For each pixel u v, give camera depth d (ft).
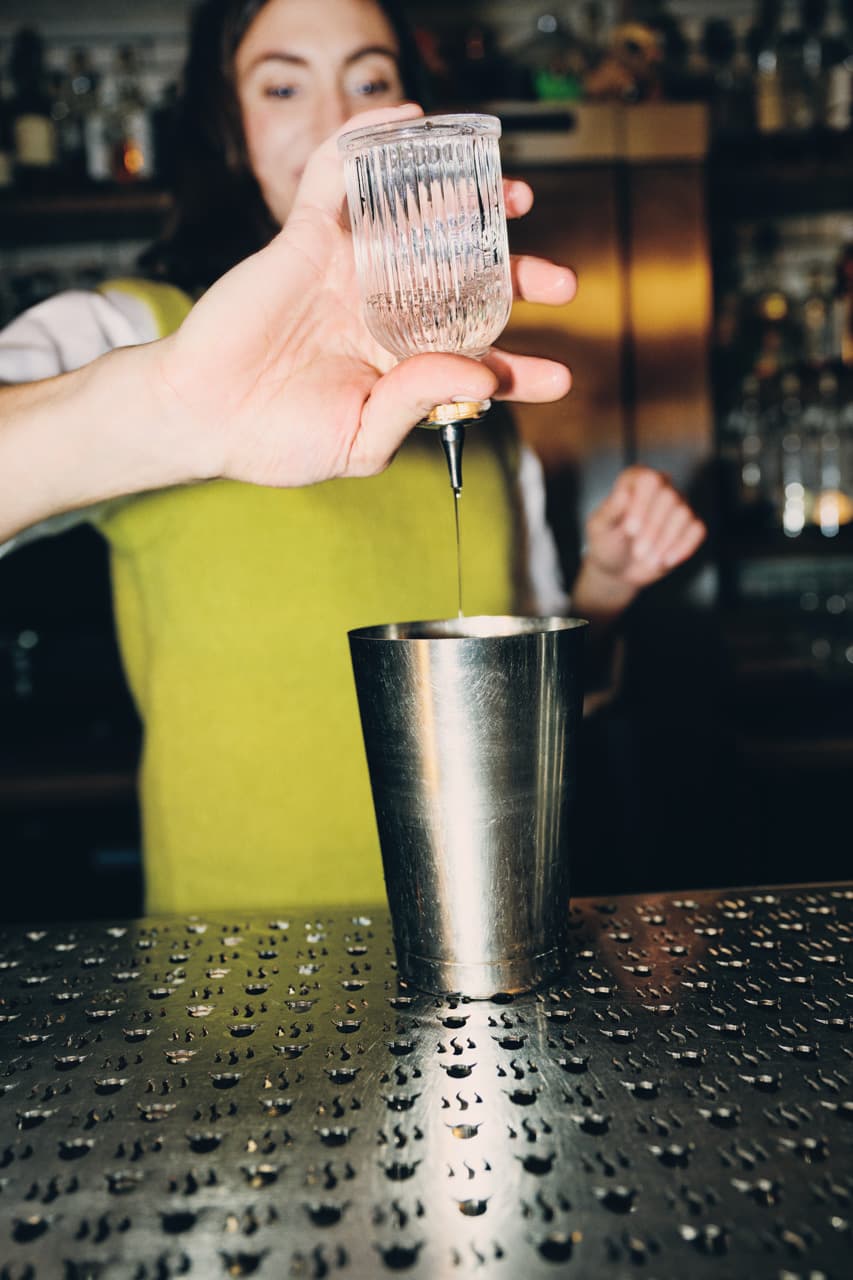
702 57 5.66
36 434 1.76
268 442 1.79
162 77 5.86
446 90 4.93
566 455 5.05
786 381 5.57
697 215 4.99
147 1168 1.21
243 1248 1.09
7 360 2.27
